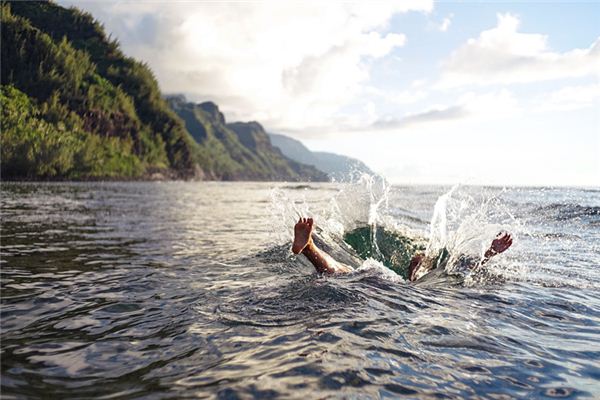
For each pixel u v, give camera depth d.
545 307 3.33
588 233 7.50
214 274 4.70
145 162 132.62
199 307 3.26
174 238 8.42
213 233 9.47
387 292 3.60
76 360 2.24
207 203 24.34
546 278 4.36
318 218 7.35
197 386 1.88
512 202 12.00
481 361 2.24
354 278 4.11
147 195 32.66
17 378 2.00
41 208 16.27
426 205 15.87
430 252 5.62
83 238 8.07
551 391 1.92
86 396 1.81
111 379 1.99
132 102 146.38
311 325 2.74
